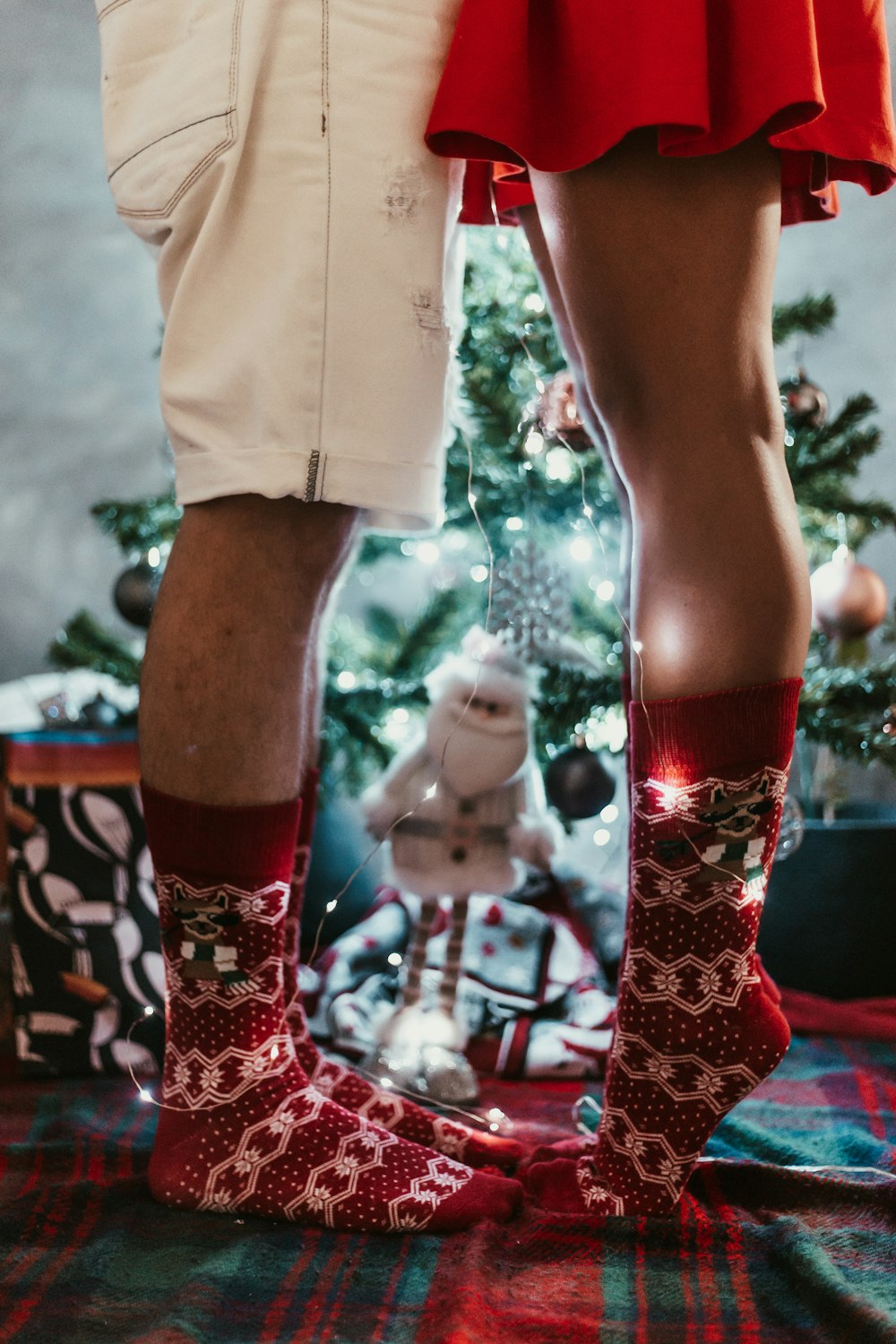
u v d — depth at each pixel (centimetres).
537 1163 90
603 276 76
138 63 83
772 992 87
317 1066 99
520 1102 116
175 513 158
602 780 136
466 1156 93
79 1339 62
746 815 78
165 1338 60
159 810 81
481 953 140
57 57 263
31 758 124
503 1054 126
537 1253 76
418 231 78
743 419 76
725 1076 80
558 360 148
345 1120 85
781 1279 71
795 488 153
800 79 70
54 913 123
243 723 79
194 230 79
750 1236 77
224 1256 73
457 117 74
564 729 139
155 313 269
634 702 81
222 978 83
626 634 95
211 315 78
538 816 125
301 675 82
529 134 75
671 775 77
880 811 179
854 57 82
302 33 76
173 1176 83
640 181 75
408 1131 94
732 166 75
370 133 76
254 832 81
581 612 152
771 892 151
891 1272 71
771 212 77
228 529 78
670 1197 81
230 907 81
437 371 80
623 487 96
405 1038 119
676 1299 69
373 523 92
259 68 76
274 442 76
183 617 79
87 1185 85
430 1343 61
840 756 153
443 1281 70
